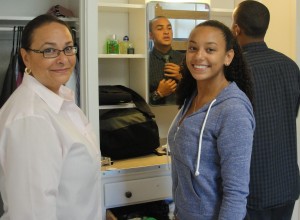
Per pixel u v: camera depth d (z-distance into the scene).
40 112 1.12
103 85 2.65
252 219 1.66
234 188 1.23
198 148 1.32
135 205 2.38
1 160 1.09
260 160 1.61
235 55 1.43
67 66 1.25
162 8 2.63
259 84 1.59
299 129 2.37
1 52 2.41
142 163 2.26
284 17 2.41
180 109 1.59
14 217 1.05
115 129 2.31
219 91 1.38
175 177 1.47
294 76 1.69
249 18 1.66
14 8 2.48
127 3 2.71
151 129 2.40
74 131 1.24
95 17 2.00
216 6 2.87
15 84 2.04
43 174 1.07
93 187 1.30
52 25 1.22
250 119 1.28
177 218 1.47
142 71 2.62
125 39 2.65
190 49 1.40
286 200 1.68
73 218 1.23
